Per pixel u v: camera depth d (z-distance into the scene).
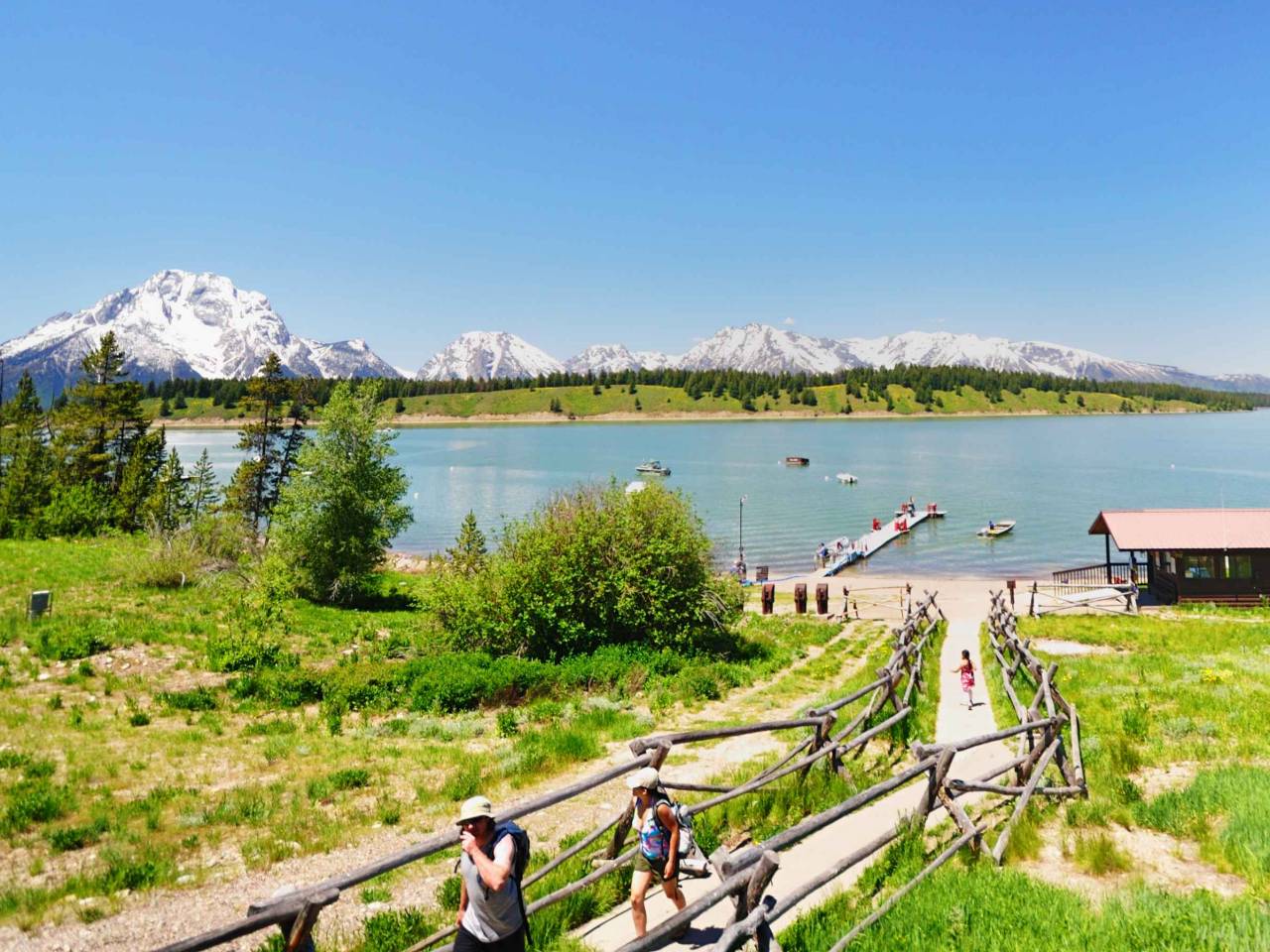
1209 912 7.21
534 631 27.67
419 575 56.28
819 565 67.12
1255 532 45.12
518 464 162.25
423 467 157.00
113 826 12.27
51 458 72.50
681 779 14.19
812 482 128.12
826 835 10.33
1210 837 9.65
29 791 13.52
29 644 24.56
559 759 15.84
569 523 29.45
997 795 12.09
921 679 21.78
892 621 41.69
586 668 24.61
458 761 16.20
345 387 41.88
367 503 40.56
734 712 20.61
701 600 29.34
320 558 40.69
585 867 9.25
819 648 33.19
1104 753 14.02
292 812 13.05
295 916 5.50
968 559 68.50
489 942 5.86
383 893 9.88
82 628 26.69
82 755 15.82
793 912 8.04
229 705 20.64
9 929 9.05
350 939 8.59
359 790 14.38
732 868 6.48
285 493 41.41
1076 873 9.05
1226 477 124.31
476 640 28.89
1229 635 32.69
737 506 102.44
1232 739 14.86
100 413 75.69
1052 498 106.12
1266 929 6.70
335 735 18.48
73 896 9.91
